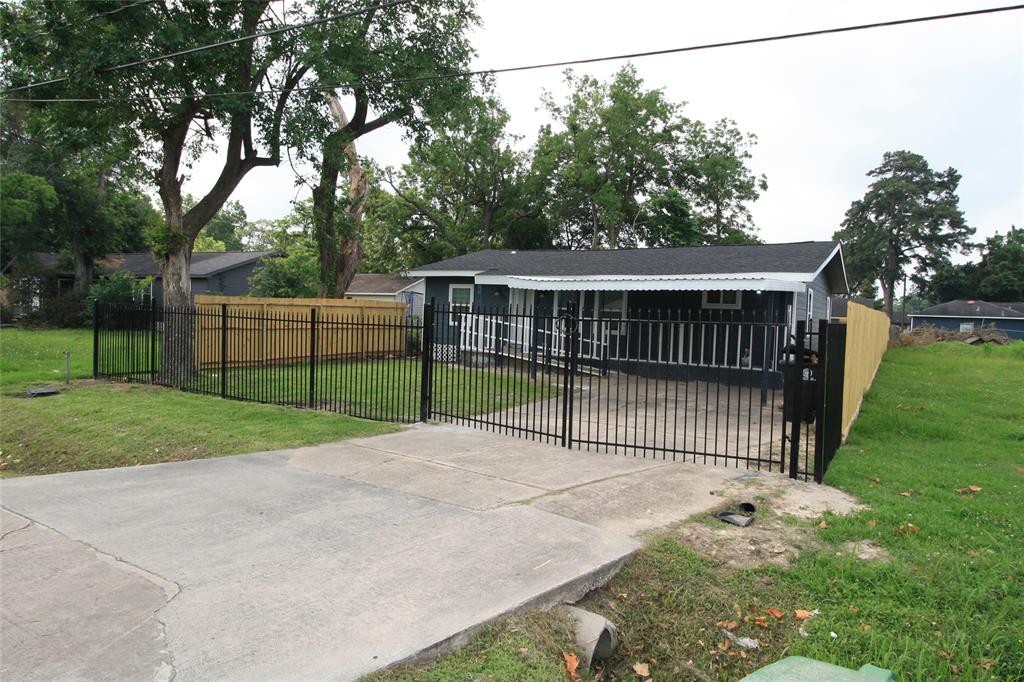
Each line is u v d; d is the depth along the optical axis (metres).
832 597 4.02
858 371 9.91
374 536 4.67
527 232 38.34
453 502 5.53
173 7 12.55
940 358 24.39
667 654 3.71
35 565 4.09
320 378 13.21
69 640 3.16
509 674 3.07
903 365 20.94
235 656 3.02
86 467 7.76
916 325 58.56
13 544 4.46
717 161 35.28
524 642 3.34
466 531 4.78
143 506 5.39
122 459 7.83
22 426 9.51
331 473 6.55
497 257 21.27
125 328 13.50
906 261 62.62
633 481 6.30
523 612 3.60
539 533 4.74
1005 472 7.01
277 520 5.02
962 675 3.29
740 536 4.84
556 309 17.55
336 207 18.50
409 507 5.38
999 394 13.62
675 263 16.73
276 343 15.38
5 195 28.36
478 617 3.43
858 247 62.56
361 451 7.56
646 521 5.11
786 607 3.96
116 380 13.12
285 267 26.09
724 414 11.27
